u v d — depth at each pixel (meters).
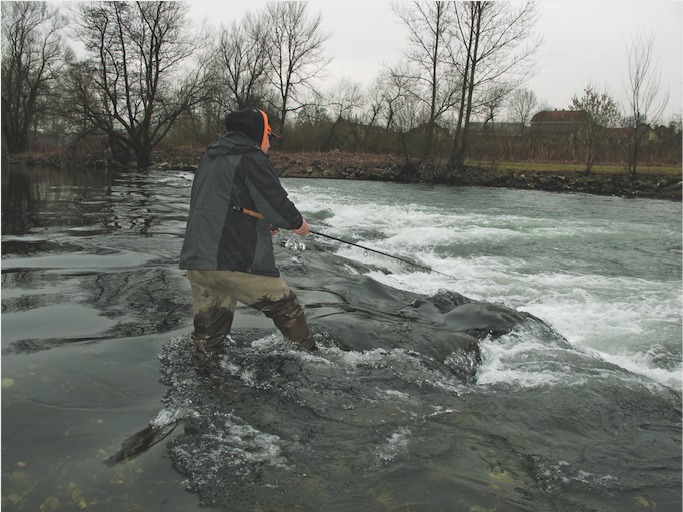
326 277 6.48
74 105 32.50
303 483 2.40
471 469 2.61
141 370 3.36
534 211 16.31
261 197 3.35
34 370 3.20
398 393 3.47
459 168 30.53
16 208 12.17
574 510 2.39
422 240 10.20
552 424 3.25
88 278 5.60
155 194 16.64
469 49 31.52
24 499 2.12
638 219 15.17
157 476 2.35
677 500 2.54
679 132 33.97
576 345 5.05
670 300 6.71
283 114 51.41
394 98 40.66
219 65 39.00
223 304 3.63
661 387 4.07
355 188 24.09
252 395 3.19
